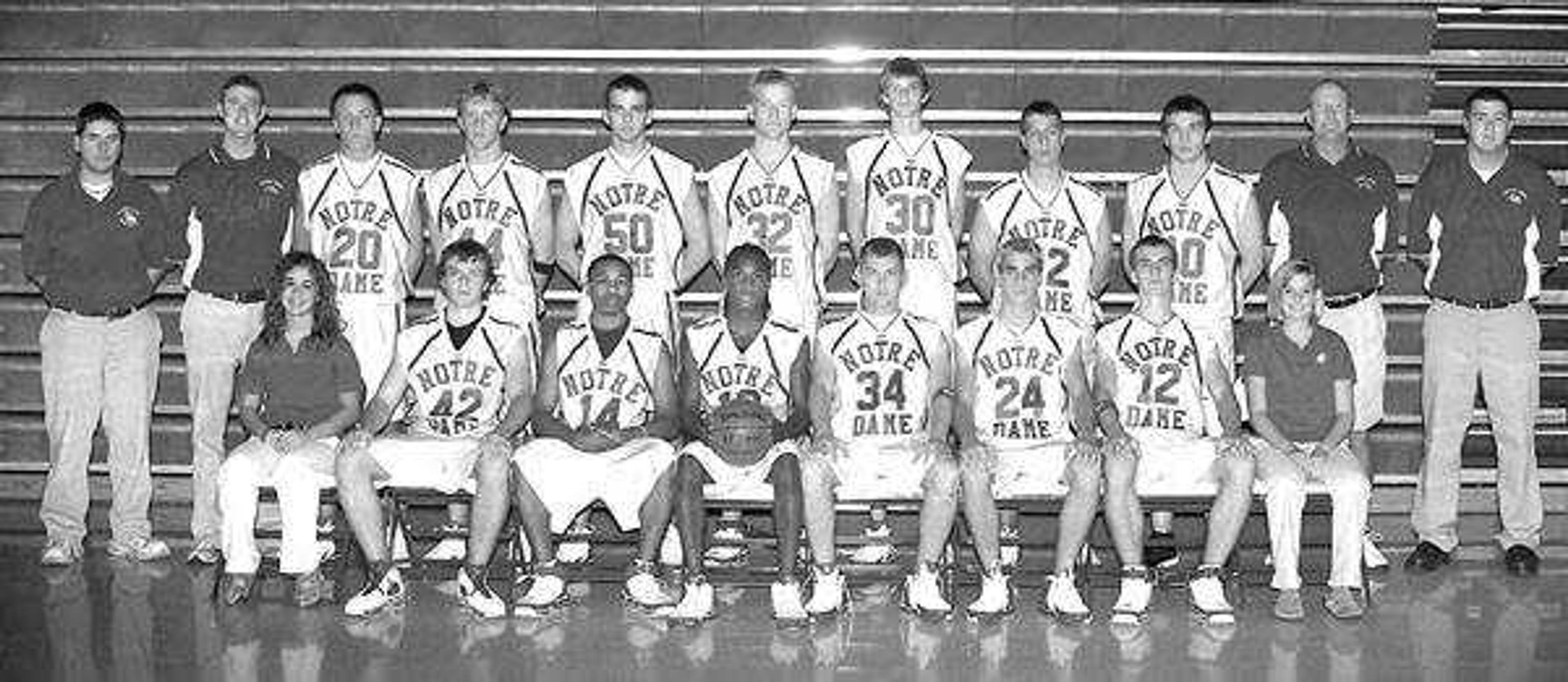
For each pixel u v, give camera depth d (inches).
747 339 269.1
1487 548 304.5
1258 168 326.0
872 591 277.0
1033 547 306.2
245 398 270.5
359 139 288.7
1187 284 289.1
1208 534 262.1
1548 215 285.6
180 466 328.2
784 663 238.5
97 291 287.3
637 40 325.7
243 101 284.7
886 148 289.0
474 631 252.2
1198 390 273.3
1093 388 275.4
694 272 292.4
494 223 288.2
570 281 319.0
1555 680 231.5
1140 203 291.4
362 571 285.1
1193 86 325.7
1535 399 290.8
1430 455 293.6
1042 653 243.8
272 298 270.5
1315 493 263.4
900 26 325.4
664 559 288.0
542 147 326.3
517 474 257.6
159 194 327.6
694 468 256.5
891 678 232.4
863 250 270.1
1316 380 270.7
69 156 330.0
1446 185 287.3
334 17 327.3
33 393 329.7
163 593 271.3
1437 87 326.6
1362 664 238.2
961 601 269.3
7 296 329.1
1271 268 292.7
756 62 325.1
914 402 269.7
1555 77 328.5
